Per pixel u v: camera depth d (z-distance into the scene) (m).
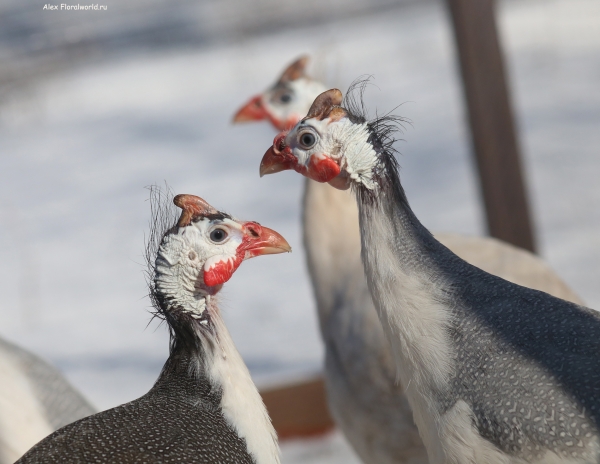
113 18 35.03
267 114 8.67
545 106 21.77
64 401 6.30
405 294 4.88
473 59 10.11
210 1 36.44
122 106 27.83
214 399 5.00
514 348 4.55
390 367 6.62
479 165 10.30
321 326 7.53
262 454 5.01
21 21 33.06
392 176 5.06
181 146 23.14
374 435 6.90
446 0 10.36
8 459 5.91
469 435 4.55
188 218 5.14
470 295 4.79
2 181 21.95
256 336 12.27
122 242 17.06
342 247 7.47
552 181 16.72
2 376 6.16
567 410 4.29
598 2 32.09
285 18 34.47
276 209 17.30
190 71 30.36
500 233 10.24
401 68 27.22
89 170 22.09
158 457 4.40
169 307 5.12
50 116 27.78
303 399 9.17
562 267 12.91
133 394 10.47
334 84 8.93
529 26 30.14
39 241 17.52
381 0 35.84
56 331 13.20
